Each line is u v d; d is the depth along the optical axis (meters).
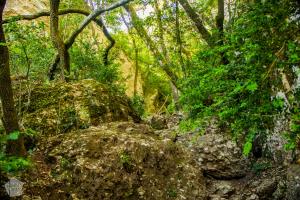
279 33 4.02
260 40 3.98
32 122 8.28
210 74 4.13
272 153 8.56
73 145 7.21
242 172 8.39
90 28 20.14
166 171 7.39
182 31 13.96
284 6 4.09
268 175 8.07
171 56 15.00
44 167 6.77
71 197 6.39
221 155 8.57
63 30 17.08
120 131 8.13
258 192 7.67
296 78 4.79
